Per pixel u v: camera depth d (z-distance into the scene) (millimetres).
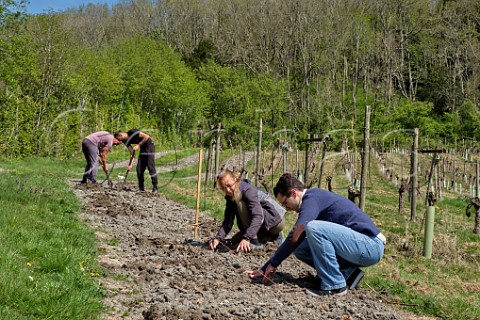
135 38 55000
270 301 4875
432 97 59406
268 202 6973
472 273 8438
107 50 51625
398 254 9453
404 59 62688
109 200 10922
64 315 4035
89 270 5438
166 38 74062
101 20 74188
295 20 56000
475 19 57812
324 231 5125
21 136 26109
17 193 9141
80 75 32875
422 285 6723
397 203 16703
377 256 5180
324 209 5309
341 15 54344
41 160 25375
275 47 60000
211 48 65375
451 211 15703
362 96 51156
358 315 4645
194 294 4949
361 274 5551
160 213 10180
